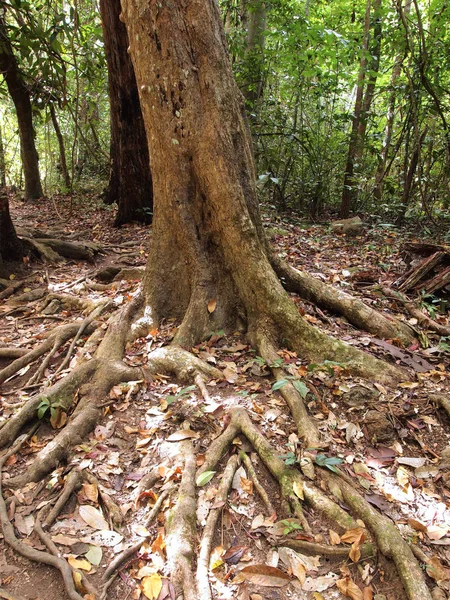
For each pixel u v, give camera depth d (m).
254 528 2.52
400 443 3.10
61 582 2.24
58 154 17.70
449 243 7.41
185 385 3.62
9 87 12.25
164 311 4.40
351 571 2.30
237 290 4.27
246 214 4.11
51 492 2.74
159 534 2.41
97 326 4.43
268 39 11.98
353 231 8.50
